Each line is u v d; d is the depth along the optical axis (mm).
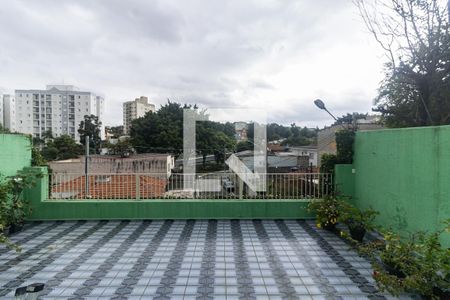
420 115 6805
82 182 6414
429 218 4121
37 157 6590
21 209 5688
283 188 6527
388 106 7598
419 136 4348
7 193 5277
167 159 12734
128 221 6246
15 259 4227
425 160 4219
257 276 3719
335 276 3727
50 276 3697
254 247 4738
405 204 4672
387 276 3146
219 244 4867
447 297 2990
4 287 3422
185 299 3170
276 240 5086
